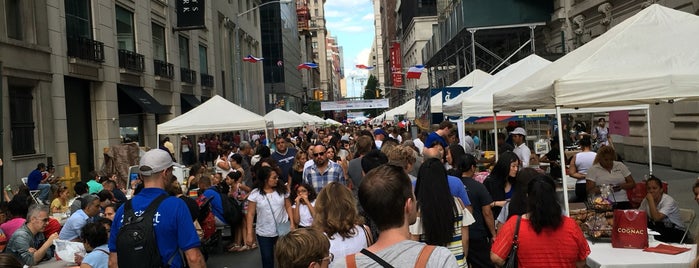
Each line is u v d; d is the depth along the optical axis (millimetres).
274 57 81812
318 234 3283
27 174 16266
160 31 29125
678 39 6324
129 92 23750
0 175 11289
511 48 31688
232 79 45219
